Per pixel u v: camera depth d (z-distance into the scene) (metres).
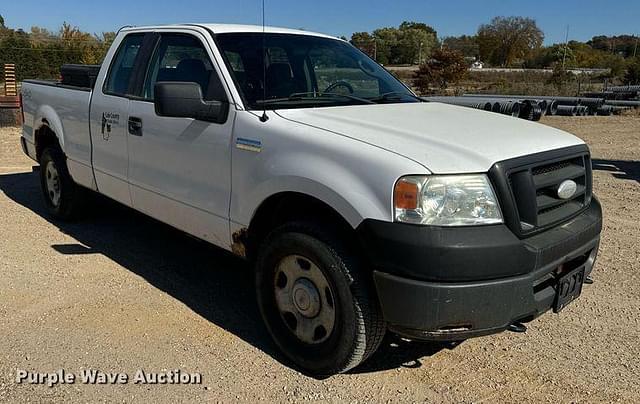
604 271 4.94
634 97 26.81
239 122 3.58
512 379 3.33
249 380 3.27
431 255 2.72
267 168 3.35
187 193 4.02
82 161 5.29
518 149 3.08
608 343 3.75
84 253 5.18
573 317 4.11
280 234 3.32
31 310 4.03
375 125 3.31
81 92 5.26
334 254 3.03
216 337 3.73
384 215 2.83
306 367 3.33
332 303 3.14
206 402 3.06
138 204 4.62
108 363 3.39
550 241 3.00
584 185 3.52
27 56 31.89
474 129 3.36
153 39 4.56
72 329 3.78
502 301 2.82
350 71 4.52
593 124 17.84
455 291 2.74
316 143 3.16
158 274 4.74
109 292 4.36
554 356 3.59
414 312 2.80
